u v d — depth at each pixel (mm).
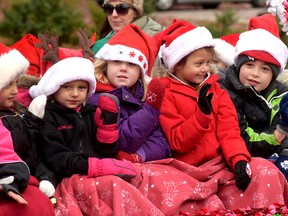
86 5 26703
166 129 11805
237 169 11594
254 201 11523
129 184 10789
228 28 27297
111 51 11836
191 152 11883
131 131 11367
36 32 24781
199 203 11453
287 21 12703
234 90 12500
